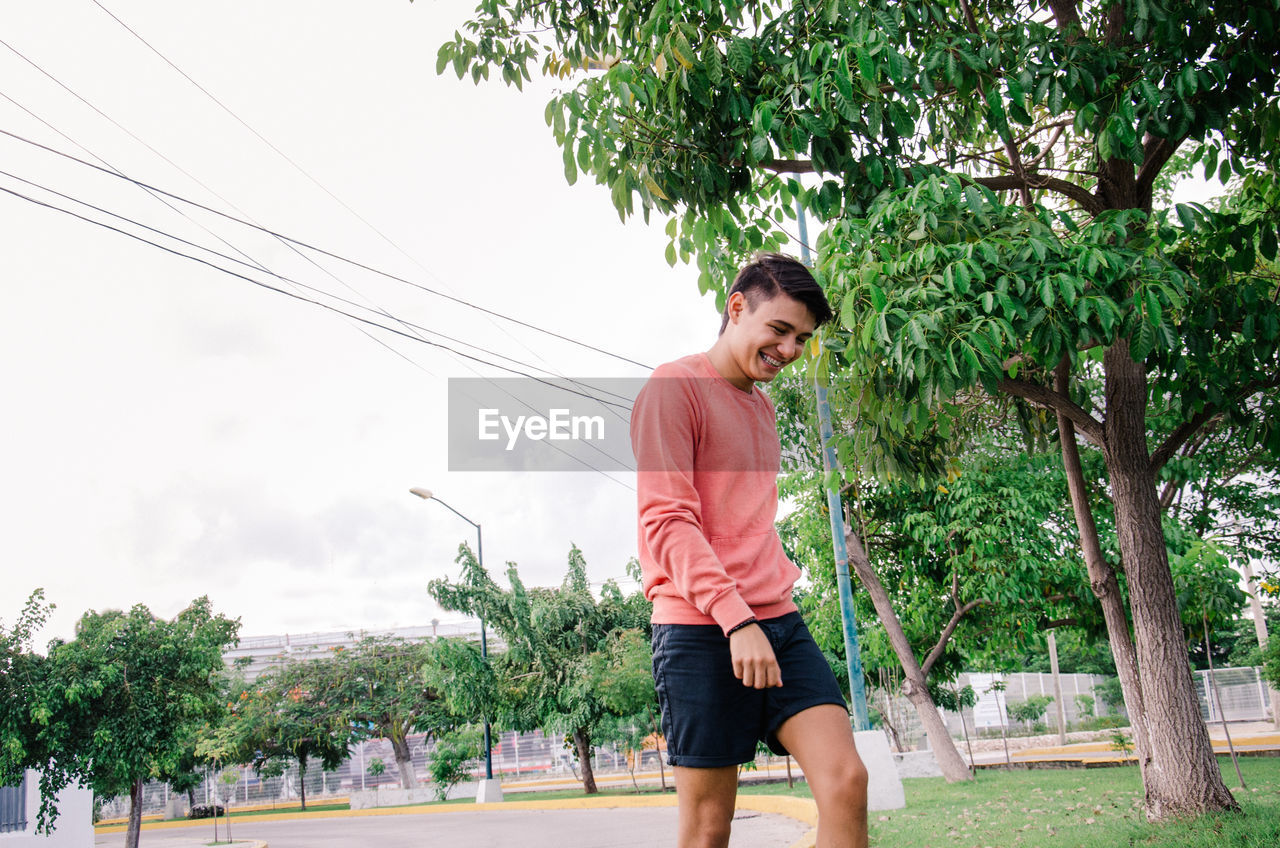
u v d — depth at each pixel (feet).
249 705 105.91
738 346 5.97
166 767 53.11
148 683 50.70
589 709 68.64
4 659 45.85
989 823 22.66
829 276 14.66
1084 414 19.84
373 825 66.64
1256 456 31.94
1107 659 135.54
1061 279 13.02
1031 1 19.47
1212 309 16.11
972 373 12.83
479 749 102.27
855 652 32.19
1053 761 50.11
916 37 15.96
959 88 14.74
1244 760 39.88
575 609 74.59
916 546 45.14
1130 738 53.06
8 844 42.19
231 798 141.59
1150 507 19.10
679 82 14.64
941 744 43.11
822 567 45.83
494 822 54.34
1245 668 85.92
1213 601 28.48
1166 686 18.61
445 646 71.41
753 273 5.99
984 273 13.83
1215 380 16.85
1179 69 14.57
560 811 59.72
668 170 15.34
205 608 54.95
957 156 18.74
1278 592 30.07
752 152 14.15
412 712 107.34
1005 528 39.91
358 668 111.04
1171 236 14.85
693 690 5.38
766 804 41.24
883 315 13.24
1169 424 28.84
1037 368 21.43
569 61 19.19
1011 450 33.32
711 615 5.19
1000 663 61.82
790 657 5.45
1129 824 18.57
